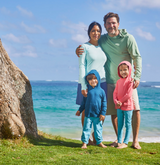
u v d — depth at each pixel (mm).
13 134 3820
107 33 4801
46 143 4238
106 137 8086
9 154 3250
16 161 2986
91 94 4102
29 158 3146
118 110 4289
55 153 3486
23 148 3637
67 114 16609
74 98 34625
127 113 4172
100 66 4508
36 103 26344
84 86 4270
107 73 4766
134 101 4328
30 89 4777
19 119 4035
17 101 4180
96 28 4504
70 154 3500
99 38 4707
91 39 4648
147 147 4383
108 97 4738
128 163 3133
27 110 4477
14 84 4336
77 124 12062
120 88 4234
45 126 11352
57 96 39094
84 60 4484
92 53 4430
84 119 4160
